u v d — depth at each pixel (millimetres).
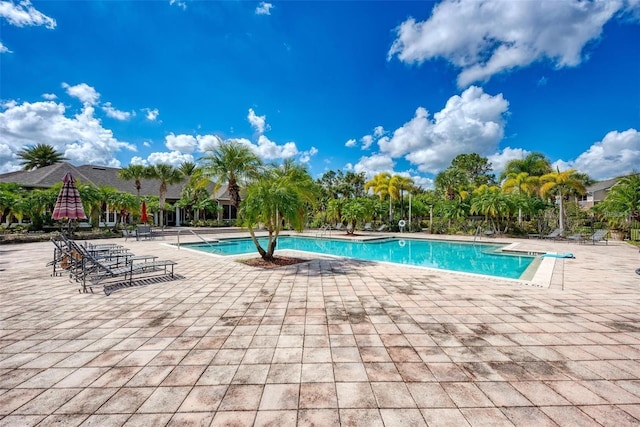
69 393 2639
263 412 2363
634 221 17109
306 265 9188
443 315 4676
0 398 2561
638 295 5809
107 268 6570
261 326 4234
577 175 22656
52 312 4844
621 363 3150
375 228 26922
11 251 12625
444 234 23078
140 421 2262
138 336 3891
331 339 3777
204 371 3004
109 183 31203
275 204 9070
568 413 2346
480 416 2311
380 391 2650
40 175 25922
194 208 31812
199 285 6688
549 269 8531
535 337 3822
